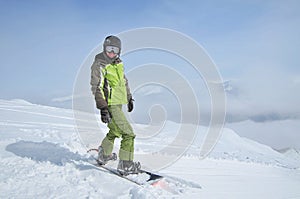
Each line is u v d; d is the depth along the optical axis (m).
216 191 3.79
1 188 2.65
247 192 3.97
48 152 3.91
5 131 5.88
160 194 3.16
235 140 14.89
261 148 15.12
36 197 2.56
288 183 5.15
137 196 2.84
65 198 2.62
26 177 2.96
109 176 3.28
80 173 3.30
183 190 3.49
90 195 2.76
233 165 6.86
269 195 3.91
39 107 12.69
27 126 7.45
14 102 13.40
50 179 3.00
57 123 9.01
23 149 3.94
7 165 3.24
